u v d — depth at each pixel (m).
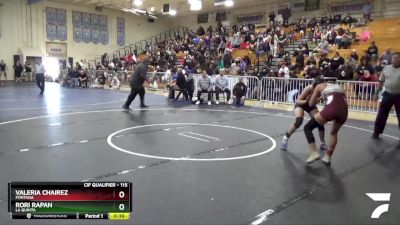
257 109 12.00
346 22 20.62
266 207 3.72
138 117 9.78
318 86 5.54
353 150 6.34
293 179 4.65
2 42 24.97
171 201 3.83
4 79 25.08
